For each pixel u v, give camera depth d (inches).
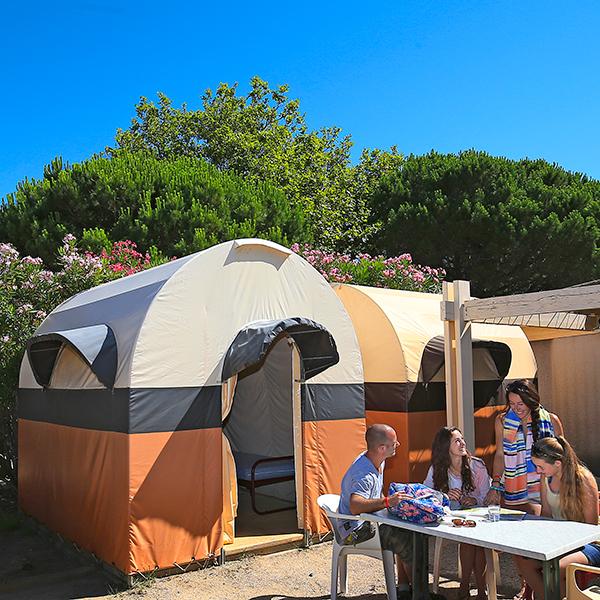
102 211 620.7
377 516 195.5
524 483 235.1
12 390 390.6
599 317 350.3
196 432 257.0
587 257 747.4
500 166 813.9
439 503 190.9
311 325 270.8
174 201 605.6
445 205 776.3
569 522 186.9
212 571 253.0
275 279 288.7
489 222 747.4
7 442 406.3
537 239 743.1
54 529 301.7
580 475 194.5
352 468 213.3
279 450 386.6
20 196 621.6
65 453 291.9
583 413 471.5
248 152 1047.0
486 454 386.6
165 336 254.2
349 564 263.6
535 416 237.9
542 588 183.6
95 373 247.4
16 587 243.0
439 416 360.8
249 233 625.0
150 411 246.7
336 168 1045.2
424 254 787.4
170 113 1157.7
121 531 242.1
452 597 224.1
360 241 878.4
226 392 267.0
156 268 305.3
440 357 349.4
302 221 722.2
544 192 790.5
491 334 398.6
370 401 363.3
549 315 329.4
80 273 422.3
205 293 266.8
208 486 257.9
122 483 243.3
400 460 347.3
